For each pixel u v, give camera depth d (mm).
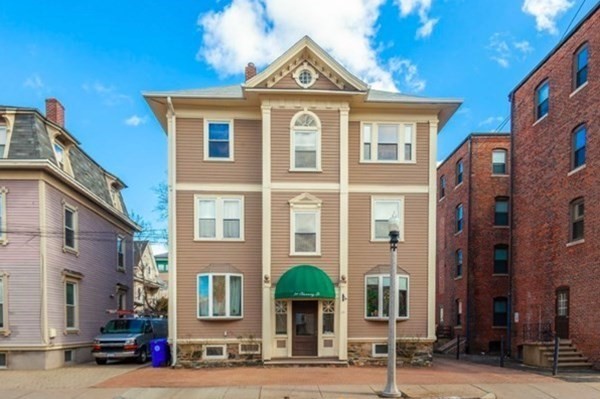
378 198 17031
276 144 16531
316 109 16641
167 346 16406
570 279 17172
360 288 16641
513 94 22406
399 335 16406
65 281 18266
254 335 16234
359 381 12523
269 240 16219
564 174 17859
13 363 16125
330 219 16453
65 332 18031
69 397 10922
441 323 31328
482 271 25516
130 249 26734
